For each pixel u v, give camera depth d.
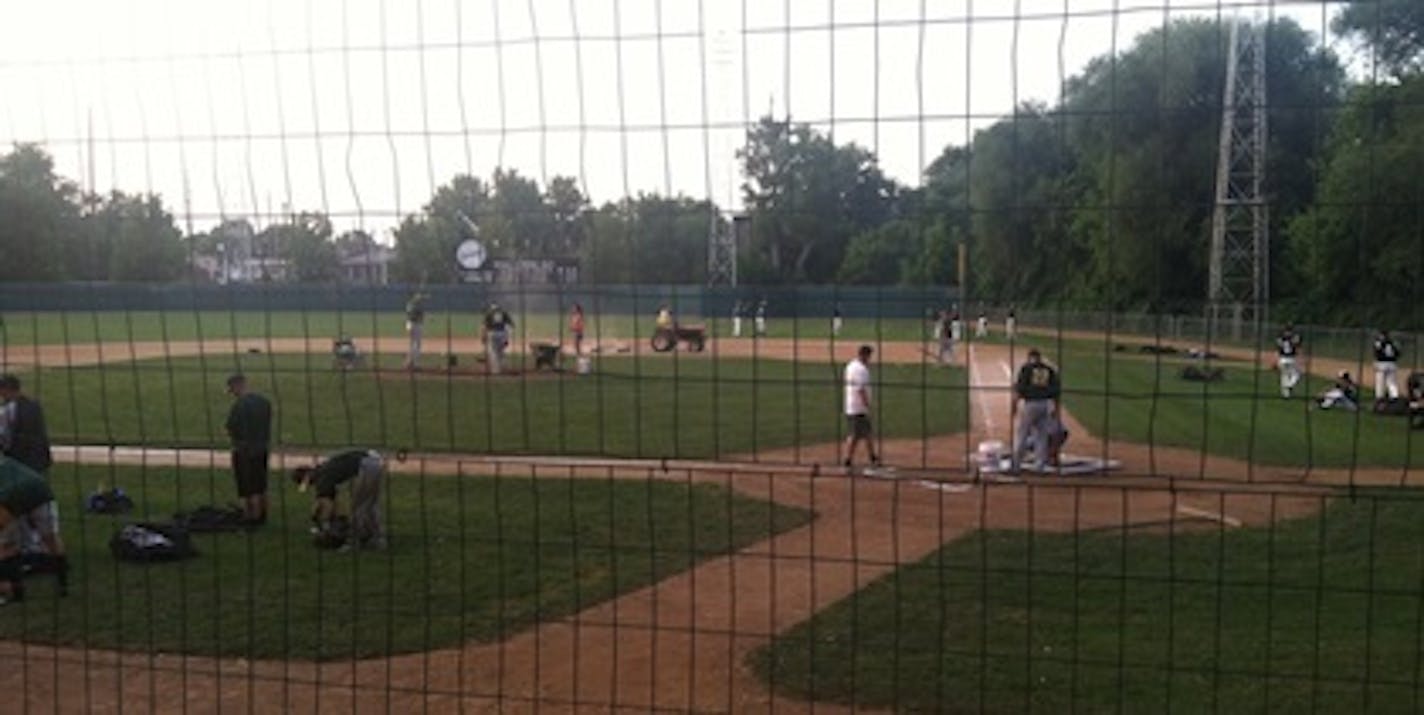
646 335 28.34
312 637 8.27
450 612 8.84
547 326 29.62
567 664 7.66
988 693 6.98
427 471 14.16
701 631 6.54
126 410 19.75
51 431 17.69
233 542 11.33
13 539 9.27
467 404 21.56
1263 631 8.23
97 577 9.92
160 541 10.45
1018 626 8.34
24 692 6.77
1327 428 19.23
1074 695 6.11
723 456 14.42
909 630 8.27
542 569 10.09
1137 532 11.39
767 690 7.09
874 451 15.23
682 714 6.23
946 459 15.92
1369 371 24.16
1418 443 17.27
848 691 7.05
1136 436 18.27
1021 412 13.33
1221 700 6.84
